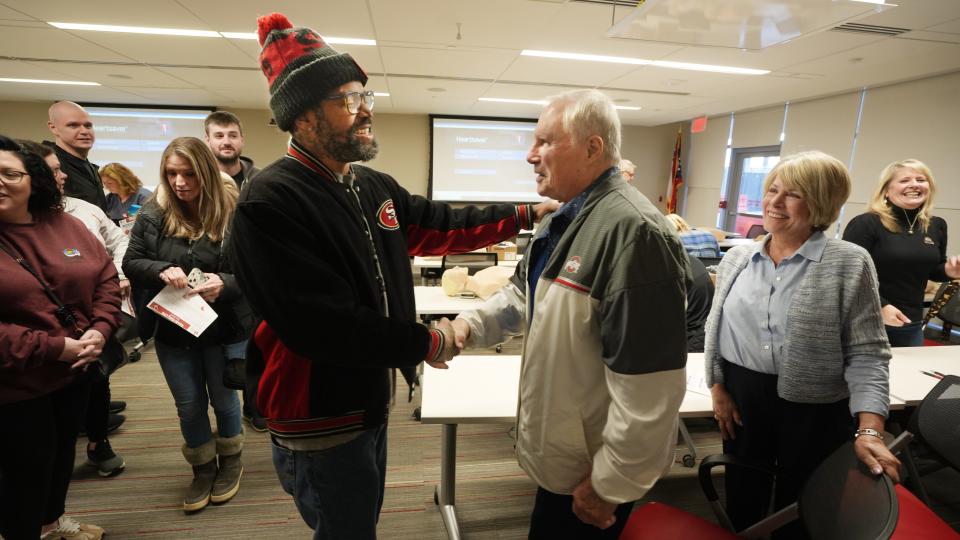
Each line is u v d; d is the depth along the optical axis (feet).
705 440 8.17
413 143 27.07
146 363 10.82
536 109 24.27
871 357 3.85
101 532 5.61
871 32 10.72
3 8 10.36
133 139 25.41
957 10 9.23
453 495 5.95
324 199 2.72
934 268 6.68
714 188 26.18
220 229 5.67
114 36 12.39
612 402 2.91
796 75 15.25
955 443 3.52
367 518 3.25
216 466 6.51
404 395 9.61
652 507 4.12
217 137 8.27
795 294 4.12
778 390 4.26
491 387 5.16
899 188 6.43
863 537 2.54
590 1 9.46
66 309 4.53
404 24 11.02
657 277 2.73
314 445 2.93
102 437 6.72
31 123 24.71
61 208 4.85
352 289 2.72
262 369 3.04
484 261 13.32
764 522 3.75
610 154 3.08
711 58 13.47
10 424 4.23
